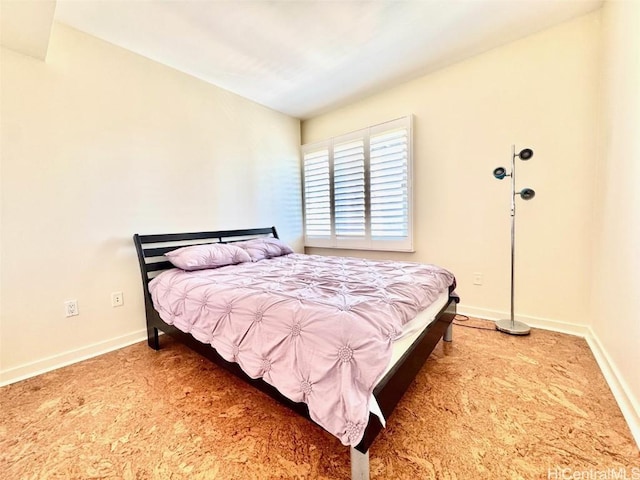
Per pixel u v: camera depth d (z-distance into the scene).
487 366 1.84
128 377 1.86
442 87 2.79
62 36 2.01
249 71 2.75
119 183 2.32
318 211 3.89
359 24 2.12
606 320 1.81
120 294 2.33
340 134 3.67
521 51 2.37
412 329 1.43
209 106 2.96
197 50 2.38
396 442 1.24
